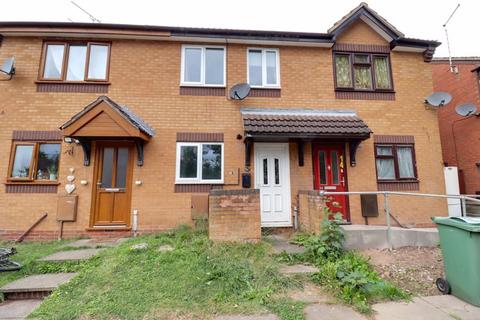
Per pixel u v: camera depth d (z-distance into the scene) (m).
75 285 4.13
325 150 8.32
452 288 4.06
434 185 8.45
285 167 8.06
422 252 5.82
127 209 7.50
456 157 10.43
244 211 5.66
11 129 7.48
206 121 8.07
